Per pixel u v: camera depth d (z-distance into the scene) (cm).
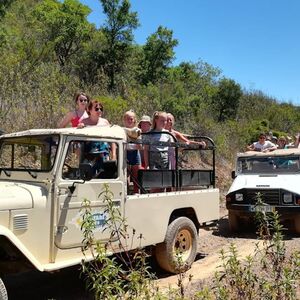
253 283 364
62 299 551
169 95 2012
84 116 688
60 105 1220
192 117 1922
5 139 550
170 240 629
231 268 372
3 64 1259
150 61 2414
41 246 477
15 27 1998
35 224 473
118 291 341
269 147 1171
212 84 2805
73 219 504
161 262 630
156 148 664
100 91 1642
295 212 900
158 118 687
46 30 1981
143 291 344
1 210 446
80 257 509
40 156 514
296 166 1003
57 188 491
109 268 340
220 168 1675
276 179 961
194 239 678
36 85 1259
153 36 2453
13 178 524
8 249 452
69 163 514
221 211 1230
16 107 1120
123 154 565
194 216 701
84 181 513
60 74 1510
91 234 424
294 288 358
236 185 977
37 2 2711
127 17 2138
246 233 961
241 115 2703
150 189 614
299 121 3166
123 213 559
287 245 819
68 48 2006
